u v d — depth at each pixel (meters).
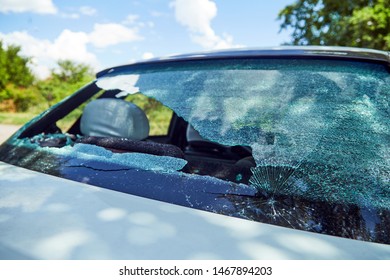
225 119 1.12
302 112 1.04
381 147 0.89
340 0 8.20
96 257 0.63
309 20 9.45
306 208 0.78
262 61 1.27
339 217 0.75
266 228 0.73
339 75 1.12
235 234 0.70
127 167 0.99
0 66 17.62
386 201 0.77
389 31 6.97
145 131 1.40
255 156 0.96
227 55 1.34
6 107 16.50
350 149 0.90
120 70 1.61
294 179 0.86
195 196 0.85
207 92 1.24
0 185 0.93
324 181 0.84
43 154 1.15
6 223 0.72
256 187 0.86
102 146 1.15
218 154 1.90
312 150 0.92
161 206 0.81
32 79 18.70
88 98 1.68
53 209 0.78
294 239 0.69
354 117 0.98
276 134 1.00
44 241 0.66
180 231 0.71
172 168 0.98
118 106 1.38
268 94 1.14
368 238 0.70
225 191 0.86
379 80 1.06
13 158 1.18
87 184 0.94
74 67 19.23
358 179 0.83
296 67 1.20
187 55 1.47
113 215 0.76
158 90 1.34
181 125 2.48
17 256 0.63
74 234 0.69
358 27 7.15
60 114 1.55
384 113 0.97
